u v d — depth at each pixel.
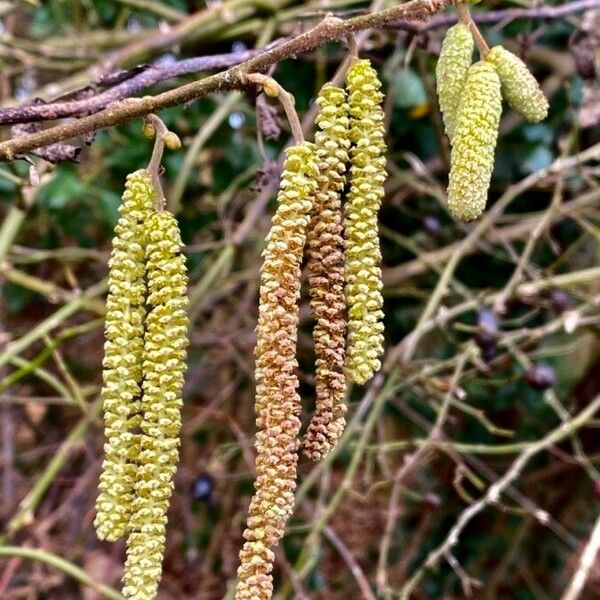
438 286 0.32
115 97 0.18
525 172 0.39
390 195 0.41
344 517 0.42
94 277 0.44
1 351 0.42
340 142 0.13
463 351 0.33
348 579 0.43
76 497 0.41
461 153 0.14
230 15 0.34
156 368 0.13
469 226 0.38
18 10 0.44
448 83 0.15
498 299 0.32
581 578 0.28
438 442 0.30
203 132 0.34
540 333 0.32
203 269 0.41
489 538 0.45
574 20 0.34
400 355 0.32
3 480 0.45
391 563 0.44
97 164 0.40
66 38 0.42
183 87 0.13
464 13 0.15
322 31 0.13
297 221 0.13
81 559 0.43
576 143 0.37
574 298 0.41
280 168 0.23
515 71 0.14
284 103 0.13
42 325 0.33
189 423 0.37
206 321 0.43
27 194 0.29
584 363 0.43
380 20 0.13
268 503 0.13
